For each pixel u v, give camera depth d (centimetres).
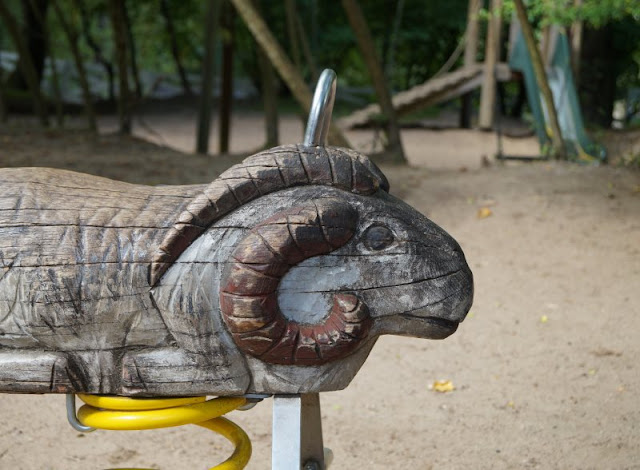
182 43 2302
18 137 923
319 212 178
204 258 180
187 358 181
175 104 1930
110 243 181
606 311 507
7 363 182
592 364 438
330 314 182
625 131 1174
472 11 1387
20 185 191
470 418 379
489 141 1385
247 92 2178
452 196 723
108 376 185
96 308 180
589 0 902
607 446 347
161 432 362
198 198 181
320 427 246
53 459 329
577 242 617
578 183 753
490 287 550
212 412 190
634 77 1822
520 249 610
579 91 1386
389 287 185
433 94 1378
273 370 184
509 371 433
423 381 422
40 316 180
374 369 438
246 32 1931
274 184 184
